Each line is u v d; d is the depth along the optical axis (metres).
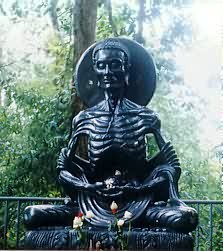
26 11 8.10
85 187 3.93
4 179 6.81
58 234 3.73
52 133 6.72
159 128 4.09
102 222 3.79
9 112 7.43
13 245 6.47
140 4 7.68
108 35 8.02
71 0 7.94
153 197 3.92
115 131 4.00
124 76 4.13
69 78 7.28
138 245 3.64
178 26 7.80
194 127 7.82
